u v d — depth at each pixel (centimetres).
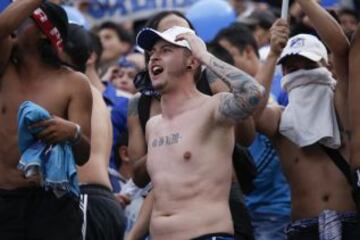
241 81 1759
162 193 1803
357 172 1894
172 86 1827
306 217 2003
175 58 1817
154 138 1838
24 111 1830
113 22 3319
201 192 1786
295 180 2025
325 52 2038
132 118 2028
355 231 1967
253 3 3644
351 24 3250
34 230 1886
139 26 3459
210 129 1800
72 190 1872
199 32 2748
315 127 1994
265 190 2356
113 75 2811
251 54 2478
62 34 1933
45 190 1892
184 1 3422
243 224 1948
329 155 1998
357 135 1908
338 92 2000
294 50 2019
